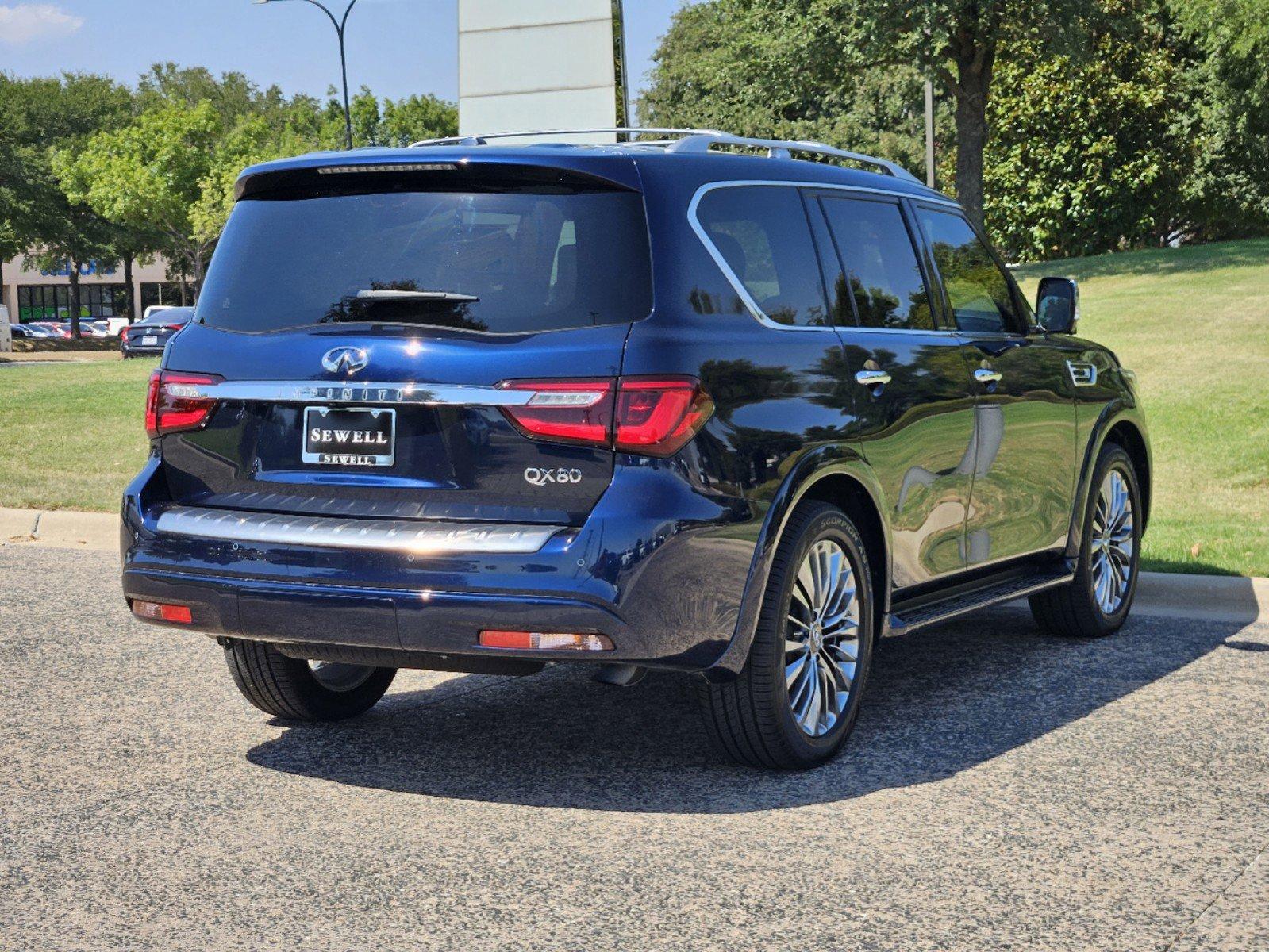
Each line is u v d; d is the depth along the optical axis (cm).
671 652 404
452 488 411
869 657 486
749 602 423
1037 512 608
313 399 425
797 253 480
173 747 498
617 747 496
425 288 423
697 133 481
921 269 554
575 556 393
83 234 7731
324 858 385
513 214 425
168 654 644
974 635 686
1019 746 492
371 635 408
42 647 655
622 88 1648
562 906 351
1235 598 738
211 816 422
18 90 8538
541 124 1636
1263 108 3822
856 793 440
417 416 415
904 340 518
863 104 4494
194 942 330
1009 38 2819
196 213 6788
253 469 439
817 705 462
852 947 325
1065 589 659
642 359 400
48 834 407
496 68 1642
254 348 439
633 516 395
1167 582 754
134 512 452
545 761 479
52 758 485
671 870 375
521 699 567
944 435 526
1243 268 2441
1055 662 624
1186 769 464
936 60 2697
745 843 396
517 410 403
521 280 417
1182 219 4759
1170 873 372
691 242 429
